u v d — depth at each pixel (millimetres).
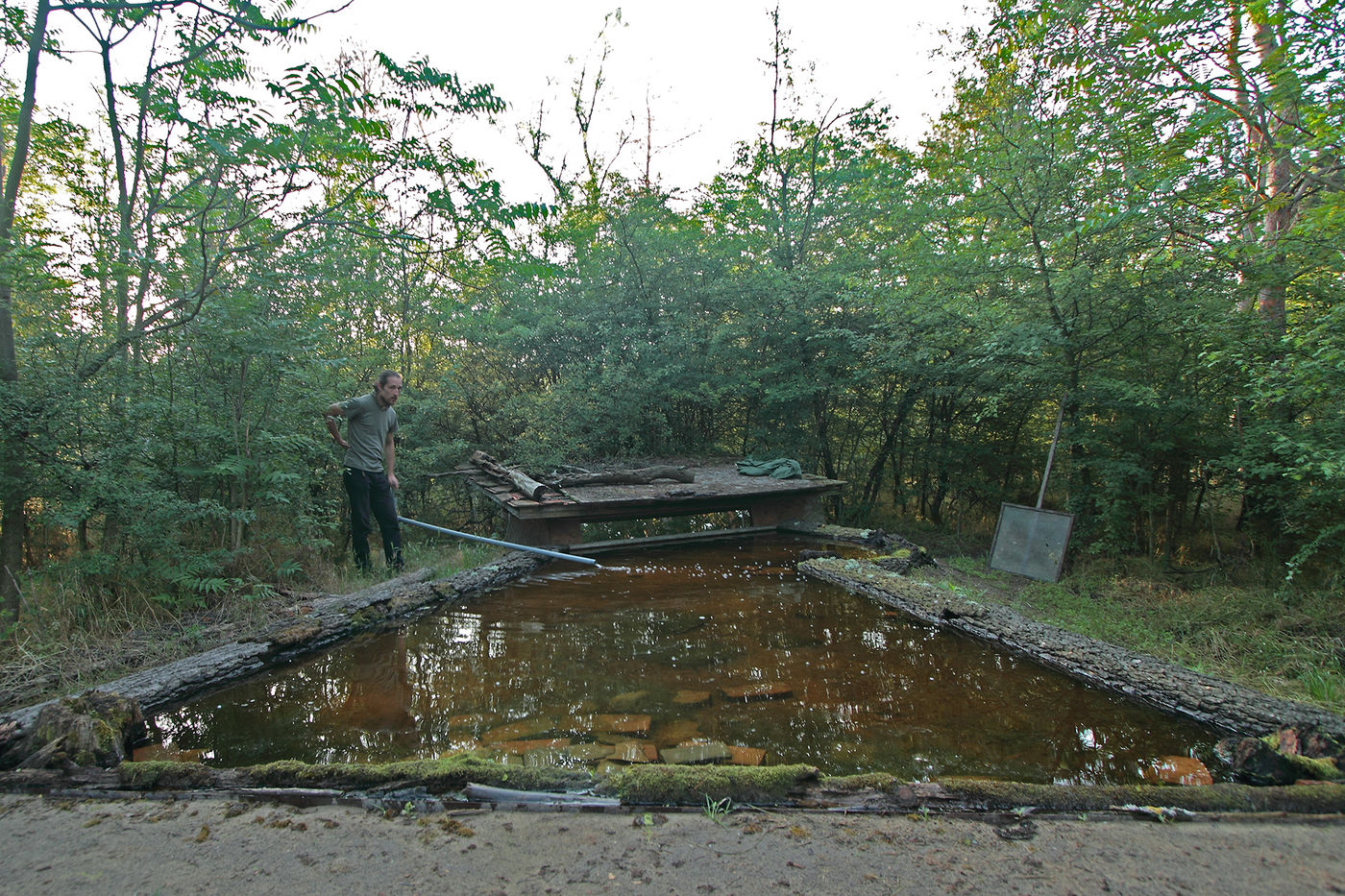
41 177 4723
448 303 8836
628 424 10094
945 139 9422
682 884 1562
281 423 5133
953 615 4523
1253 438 5621
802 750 2670
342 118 4523
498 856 1691
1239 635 4043
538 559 6629
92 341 4320
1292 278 5539
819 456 11367
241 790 2041
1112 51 6406
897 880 1588
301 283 5496
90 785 2094
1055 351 6633
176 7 4285
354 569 5590
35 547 4680
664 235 10570
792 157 10891
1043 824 1883
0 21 3838
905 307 8086
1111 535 6391
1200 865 1667
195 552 4422
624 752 2627
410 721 2959
